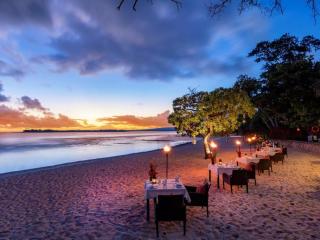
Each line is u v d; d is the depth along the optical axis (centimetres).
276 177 1280
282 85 3381
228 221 721
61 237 654
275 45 4094
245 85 3675
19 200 995
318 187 1079
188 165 1803
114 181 1312
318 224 692
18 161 2856
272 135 4047
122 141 7475
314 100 3098
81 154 3562
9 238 656
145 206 880
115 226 710
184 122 1928
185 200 727
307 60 3272
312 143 2830
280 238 615
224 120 1906
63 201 970
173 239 619
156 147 4703
